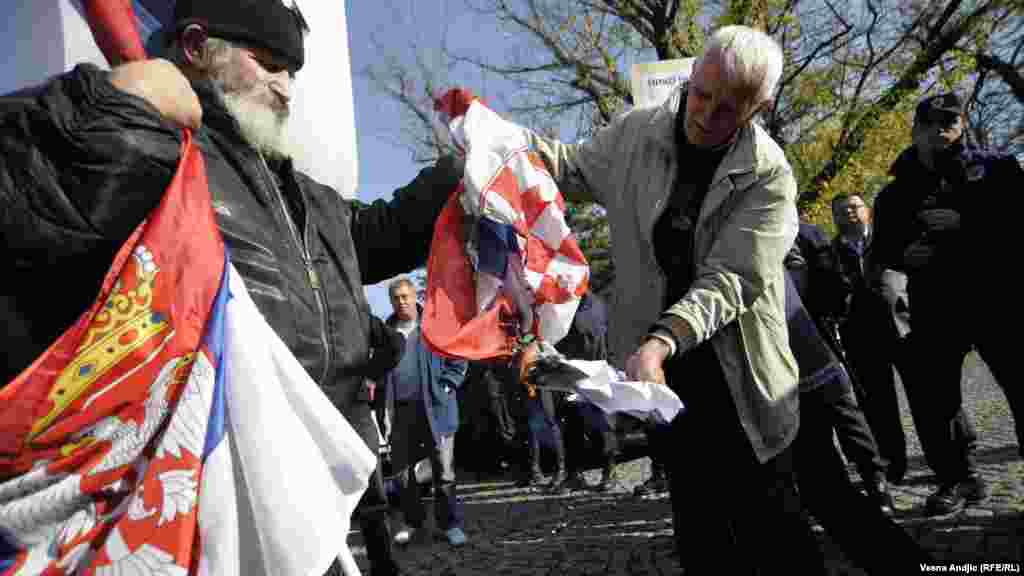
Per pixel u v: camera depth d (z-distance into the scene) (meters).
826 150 11.46
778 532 1.54
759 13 10.85
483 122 1.56
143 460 0.81
